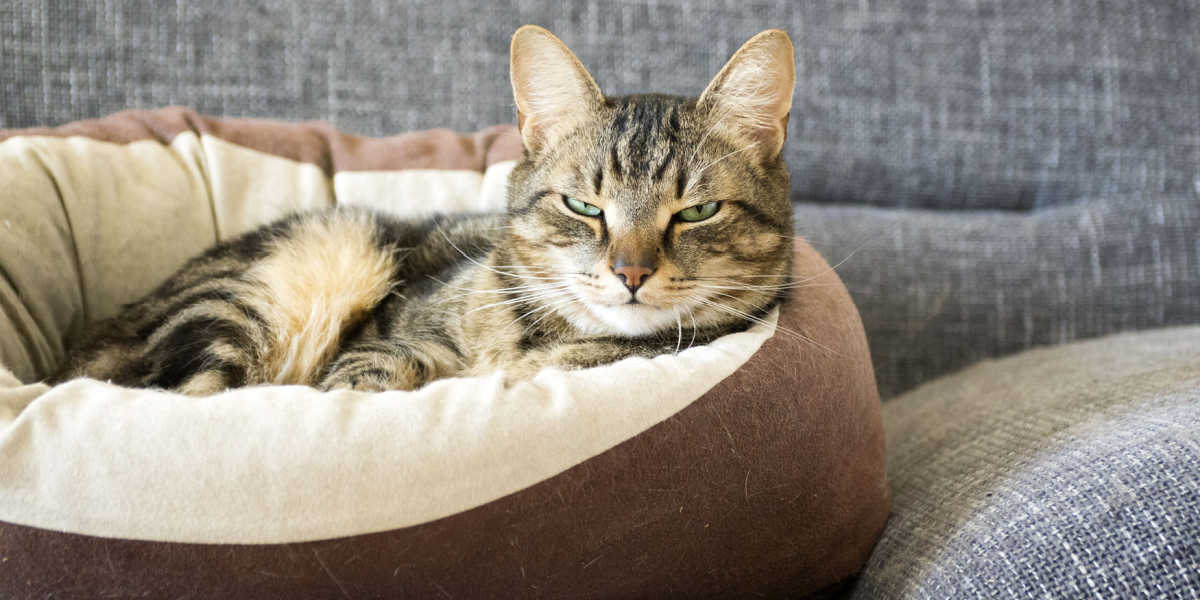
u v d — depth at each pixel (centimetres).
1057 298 87
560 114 68
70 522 56
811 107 90
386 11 88
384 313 74
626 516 59
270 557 57
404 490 57
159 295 71
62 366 69
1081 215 89
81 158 74
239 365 68
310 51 88
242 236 75
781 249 68
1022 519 61
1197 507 58
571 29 89
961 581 60
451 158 83
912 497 68
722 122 66
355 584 58
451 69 89
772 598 64
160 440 57
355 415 58
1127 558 58
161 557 57
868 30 89
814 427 62
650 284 64
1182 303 88
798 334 64
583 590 60
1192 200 89
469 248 75
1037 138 90
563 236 66
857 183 91
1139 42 90
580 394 59
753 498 61
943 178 91
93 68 85
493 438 58
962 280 87
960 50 90
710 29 89
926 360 86
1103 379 73
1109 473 61
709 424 60
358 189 81
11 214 69
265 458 57
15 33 84
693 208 65
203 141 79
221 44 87
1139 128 90
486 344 69
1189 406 65
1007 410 72
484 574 58
